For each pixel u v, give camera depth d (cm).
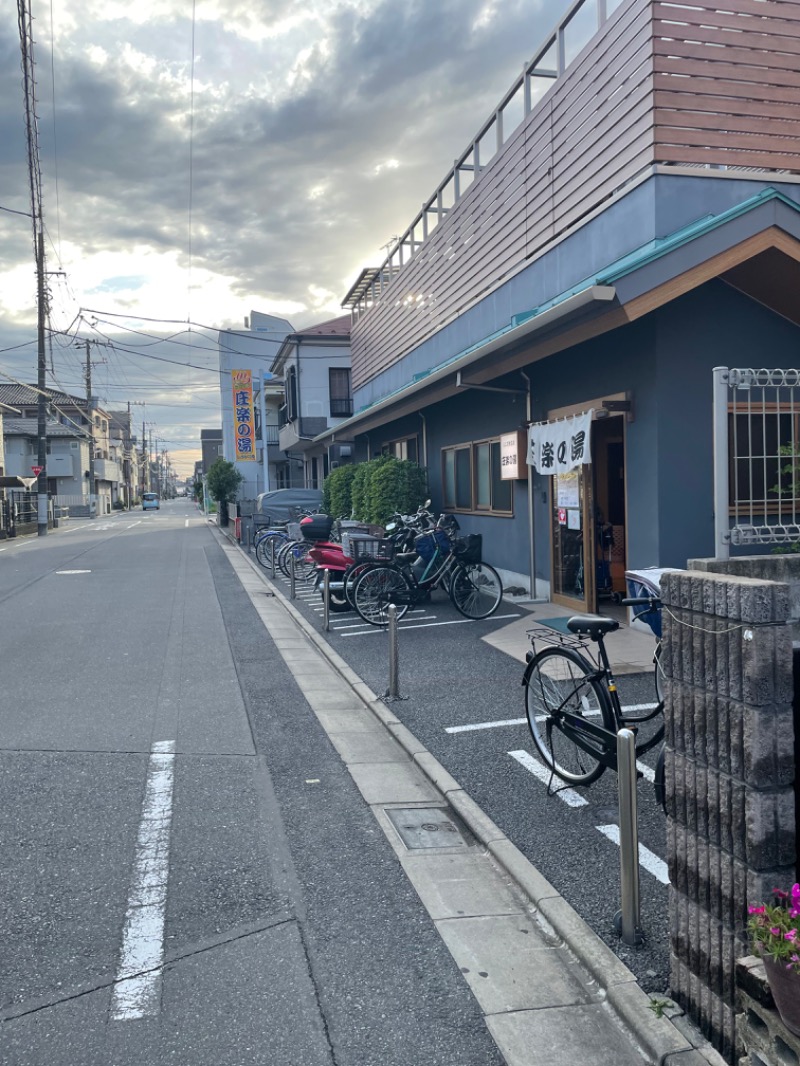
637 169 824
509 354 888
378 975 288
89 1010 269
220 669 788
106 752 536
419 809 444
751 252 683
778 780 221
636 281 666
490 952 303
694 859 248
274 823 423
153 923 324
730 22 812
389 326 1934
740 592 222
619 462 1031
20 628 1026
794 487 636
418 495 1445
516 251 1159
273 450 4216
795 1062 193
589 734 426
